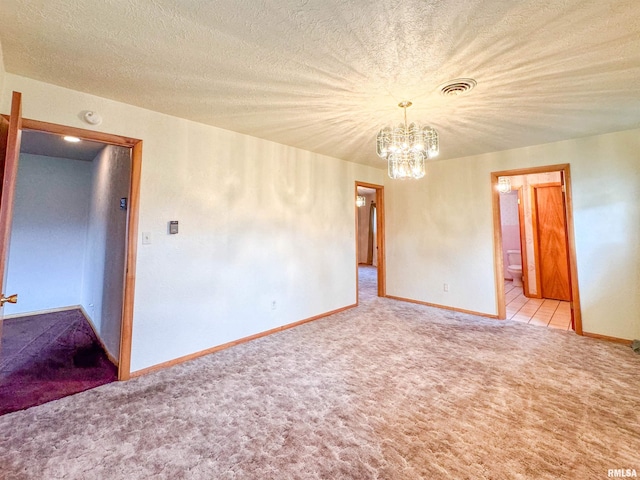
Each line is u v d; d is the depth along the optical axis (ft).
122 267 8.79
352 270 15.21
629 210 10.16
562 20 4.78
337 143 11.71
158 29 5.02
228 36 5.21
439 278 14.94
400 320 12.94
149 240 8.37
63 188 15.16
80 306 15.53
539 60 5.92
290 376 7.98
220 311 9.86
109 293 10.02
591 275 10.81
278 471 4.80
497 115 8.77
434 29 5.02
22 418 6.20
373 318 13.25
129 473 4.78
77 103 7.27
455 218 14.35
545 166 11.78
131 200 8.11
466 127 9.81
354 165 15.44
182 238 9.00
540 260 16.87
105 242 11.09
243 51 5.65
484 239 13.39
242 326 10.46
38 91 6.79
